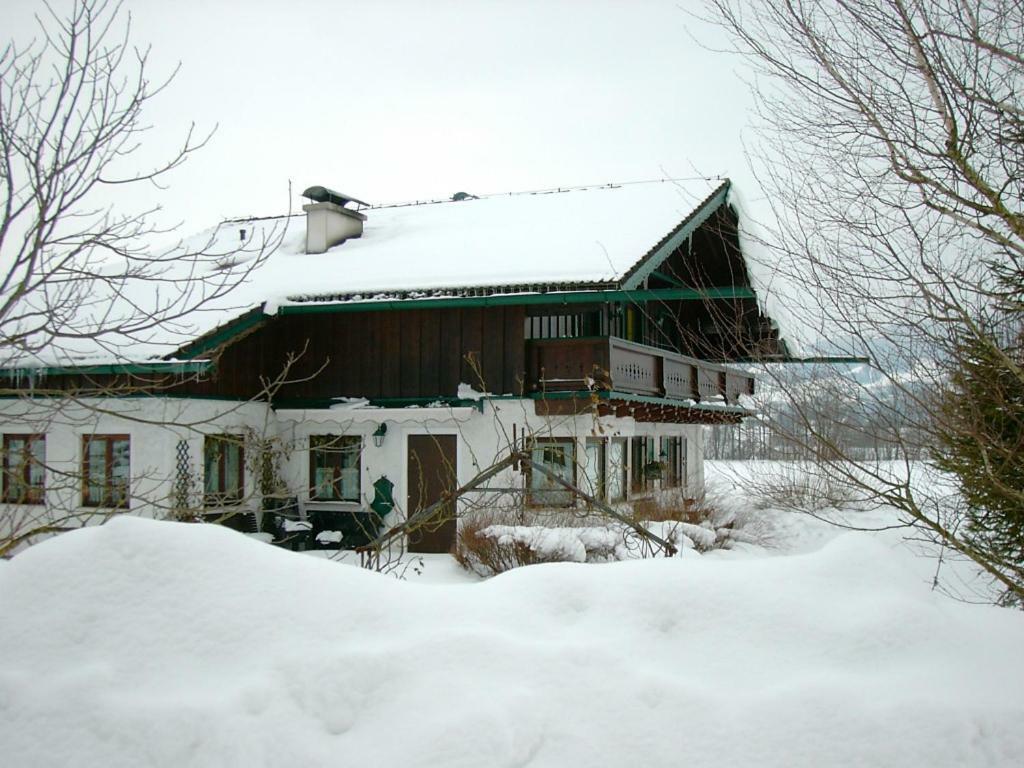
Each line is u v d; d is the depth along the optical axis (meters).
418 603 4.33
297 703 3.73
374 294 17.53
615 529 13.97
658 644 4.11
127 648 4.01
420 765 3.47
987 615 4.71
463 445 17.59
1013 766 3.50
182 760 3.54
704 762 3.54
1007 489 6.13
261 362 18.53
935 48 6.29
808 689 3.74
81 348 15.52
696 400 22.09
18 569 4.38
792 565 4.59
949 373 6.61
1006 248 6.77
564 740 3.61
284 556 4.53
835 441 7.28
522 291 16.72
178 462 16.05
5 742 3.70
